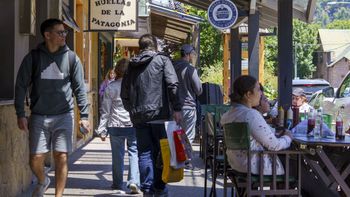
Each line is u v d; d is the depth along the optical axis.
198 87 11.51
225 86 24.03
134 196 9.34
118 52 27.89
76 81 7.48
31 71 7.34
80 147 16.41
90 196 9.30
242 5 13.42
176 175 7.78
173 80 7.86
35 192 7.57
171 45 30.83
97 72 20.75
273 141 6.62
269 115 10.42
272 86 37.72
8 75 9.20
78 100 7.53
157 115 7.87
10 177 8.49
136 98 7.95
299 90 11.12
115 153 9.68
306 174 7.40
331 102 16.28
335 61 93.75
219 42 41.84
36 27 11.14
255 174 6.75
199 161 13.65
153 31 33.09
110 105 9.56
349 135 7.44
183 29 29.86
